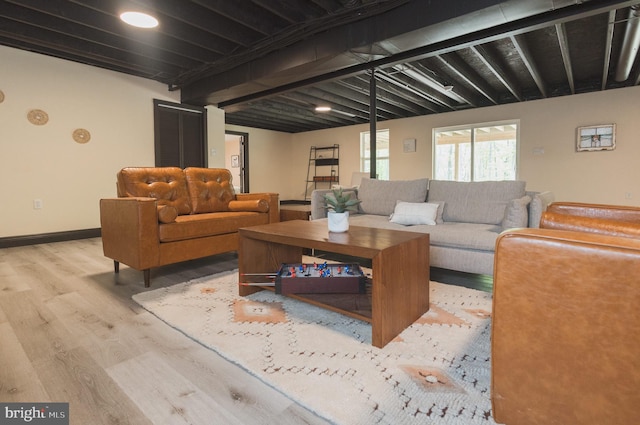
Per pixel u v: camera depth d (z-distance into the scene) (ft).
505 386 2.88
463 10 8.89
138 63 14.79
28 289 7.73
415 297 5.82
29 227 13.47
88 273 9.06
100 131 15.20
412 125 24.91
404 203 9.83
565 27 11.78
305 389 3.99
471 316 6.04
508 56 14.96
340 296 6.08
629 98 17.17
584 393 2.52
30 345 5.11
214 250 9.23
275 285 6.21
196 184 10.73
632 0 8.33
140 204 7.64
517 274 2.74
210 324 5.78
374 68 14.05
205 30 11.45
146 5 9.84
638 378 2.29
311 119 26.96
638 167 17.12
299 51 12.41
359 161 28.78
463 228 8.46
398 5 9.86
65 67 14.17
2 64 12.72
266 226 7.32
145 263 7.77
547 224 3.98
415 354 4.78
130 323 5.91
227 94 16.29
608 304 2.36
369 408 3.66
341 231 6.43
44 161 13.75
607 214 5.19
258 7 11.20
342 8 10.44
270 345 5.06
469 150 23.63
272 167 32.01
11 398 3.89
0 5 10.34
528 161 20.15
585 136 18.38
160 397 3.90
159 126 17.11
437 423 3.43
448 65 14.44
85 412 3.65
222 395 3.94
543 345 2.66
